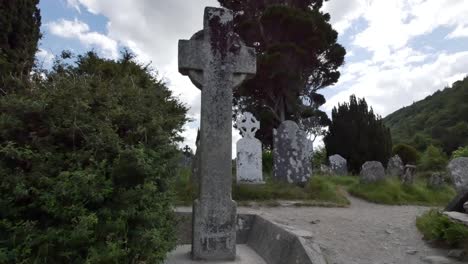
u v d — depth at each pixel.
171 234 4.14
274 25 25.78
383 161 22.98
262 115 25.62
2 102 3.04
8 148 2.72
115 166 2.97
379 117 24.03
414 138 46.47
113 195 3.00
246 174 12.27
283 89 25.61
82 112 3.19
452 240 5.16
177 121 4.27
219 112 5.14
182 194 8.88
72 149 3.07
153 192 3.41
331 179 16.02
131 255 3.18
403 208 10.12
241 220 6.38
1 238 2.67
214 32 5.30
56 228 2.75
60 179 2.75
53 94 3.19
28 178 2.78
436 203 11.53
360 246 5.43
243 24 26.89
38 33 10.09
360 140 23.23
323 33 25.20
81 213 2.74
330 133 24.94
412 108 65.75
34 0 10.13
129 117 3.50
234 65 5.29
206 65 5.19
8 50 8.09
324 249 5.05
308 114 27.30
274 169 12.40
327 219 7.41
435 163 25.03
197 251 4.82
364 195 12.10
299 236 4.62
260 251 5.30
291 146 12.28
